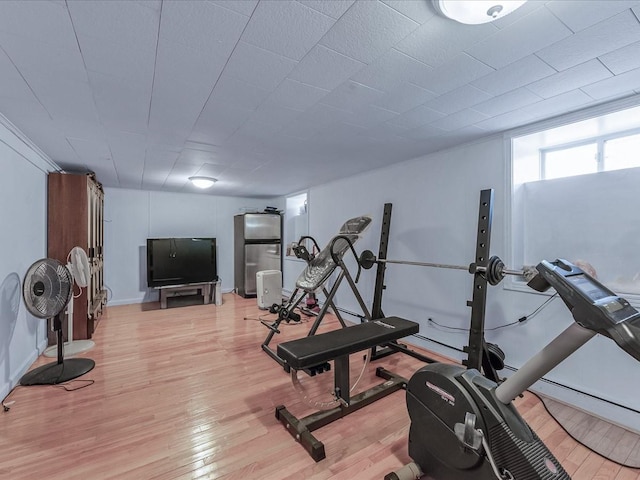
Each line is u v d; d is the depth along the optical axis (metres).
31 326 2.89
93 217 3.96
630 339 0.83
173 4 1.15
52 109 2.09
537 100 2.03
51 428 1.94
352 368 2.88
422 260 3.35
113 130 2.51
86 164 3.64
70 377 2.58
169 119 2.30
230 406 2.22
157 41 1.38
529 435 1.26
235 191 5.88
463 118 2.33
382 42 1.40
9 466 1.62
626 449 1.77
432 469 1.52
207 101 2.00
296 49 1.46
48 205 3.35
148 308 5.20
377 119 2.34
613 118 2.13
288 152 3.21
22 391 2.40
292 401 2.30
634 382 1.98
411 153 3.27
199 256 5.70
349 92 1.90
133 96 1.92
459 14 1.16
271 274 5.22
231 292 6.59
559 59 1.55
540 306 2.41
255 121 2.36
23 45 1.38
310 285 3.05
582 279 1.07
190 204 6.14
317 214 5.21
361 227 3.03
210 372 2.77
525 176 2.64
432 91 1.90
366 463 1.67
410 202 3.49
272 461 1.67
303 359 1.76
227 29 1.30
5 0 1.11
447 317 3.10
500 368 2.45
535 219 2.56
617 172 2.13
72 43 1.38
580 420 2.05
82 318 3.56
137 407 2.19
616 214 2.14
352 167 3.89
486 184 2.75
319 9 1.19
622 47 1.45
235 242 6.57
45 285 2.54
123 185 5.16
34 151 2.95
